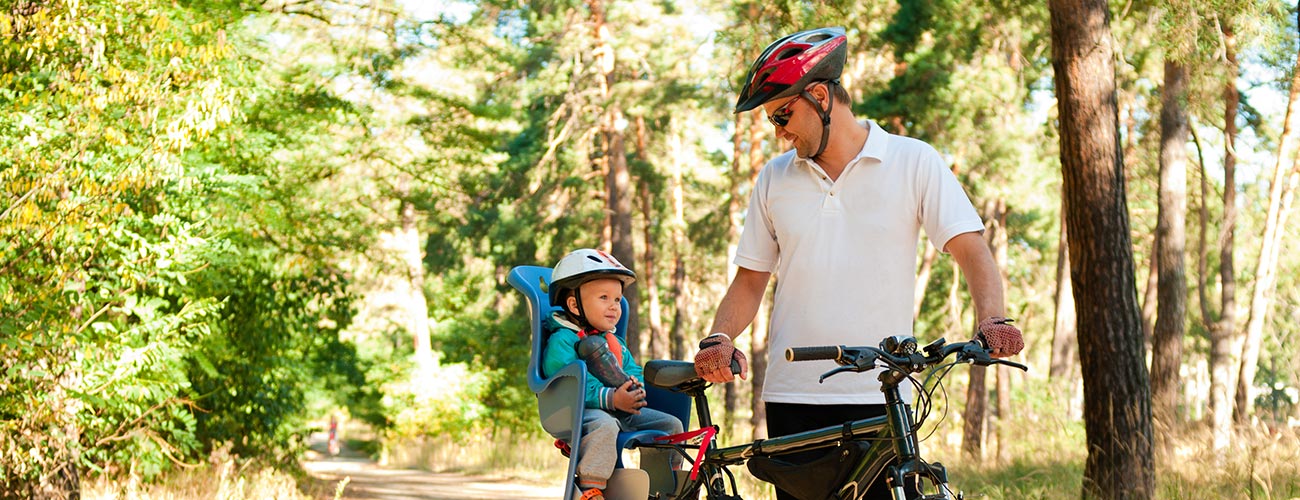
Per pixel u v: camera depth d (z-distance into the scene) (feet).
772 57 11.63
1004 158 63.46
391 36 46.11
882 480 11.35
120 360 26.20
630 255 96.58
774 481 11.14
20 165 22.65
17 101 23.54
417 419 92.43
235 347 40.29
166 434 35.88
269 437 43.73
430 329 106.01
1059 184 76.13
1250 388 69.92
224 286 34.22
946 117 58.95
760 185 12.55
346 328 46.52
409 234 100.63
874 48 59.41
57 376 25.05
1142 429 26.99
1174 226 57.47
